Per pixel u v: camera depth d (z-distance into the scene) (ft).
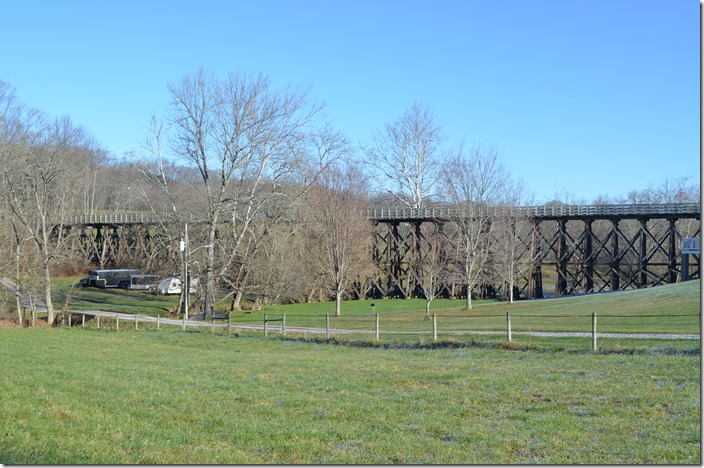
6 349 89.30
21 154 165.68
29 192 162.30
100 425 41.70
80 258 246.47
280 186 160.66
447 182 225.15
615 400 49.67
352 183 181.47
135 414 46.62
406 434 41.52
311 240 174.91
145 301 202.08
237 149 156.87
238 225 169.78
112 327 134.72
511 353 78.18
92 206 324.60
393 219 207.51
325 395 55.21
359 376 65.46
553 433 40.60
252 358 83.41
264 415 47.29
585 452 36.11
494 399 52.03
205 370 71.46
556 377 60.39
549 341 84.02
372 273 197.67
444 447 37.99
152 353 91.20
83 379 62.08
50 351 89.56
